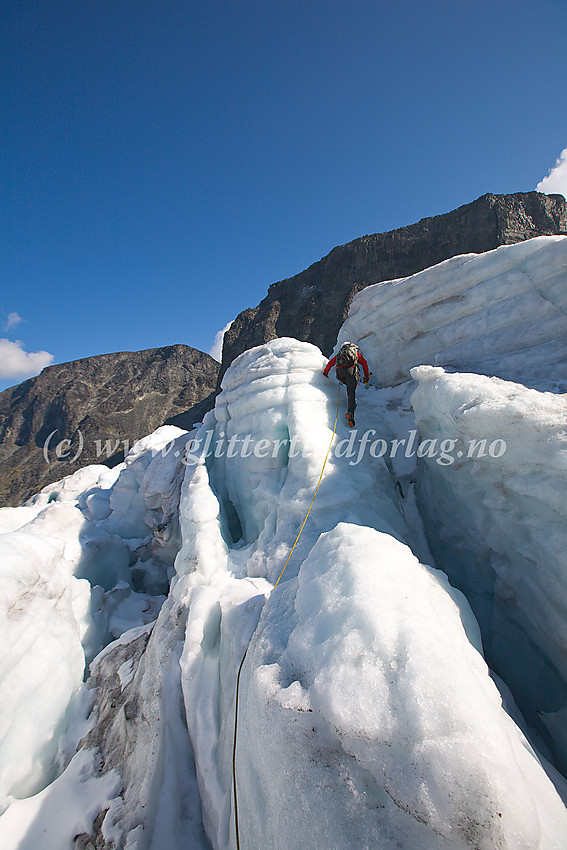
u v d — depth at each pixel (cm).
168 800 231
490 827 109
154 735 260
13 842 245
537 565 229
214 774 227
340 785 132
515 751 137
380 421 492
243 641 258
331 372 538
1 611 315
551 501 216
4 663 298
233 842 182
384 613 165
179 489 624
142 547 755
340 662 152
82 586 499
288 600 236
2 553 347
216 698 268
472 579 296
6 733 282
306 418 430
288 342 520
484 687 155
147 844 212
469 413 263
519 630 249
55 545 418
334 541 233
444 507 343
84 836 235
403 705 133
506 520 253
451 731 125
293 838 134
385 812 123
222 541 432
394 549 222
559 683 223
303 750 145
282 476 435
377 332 561
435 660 142
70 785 278
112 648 437
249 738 179
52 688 329
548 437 223
